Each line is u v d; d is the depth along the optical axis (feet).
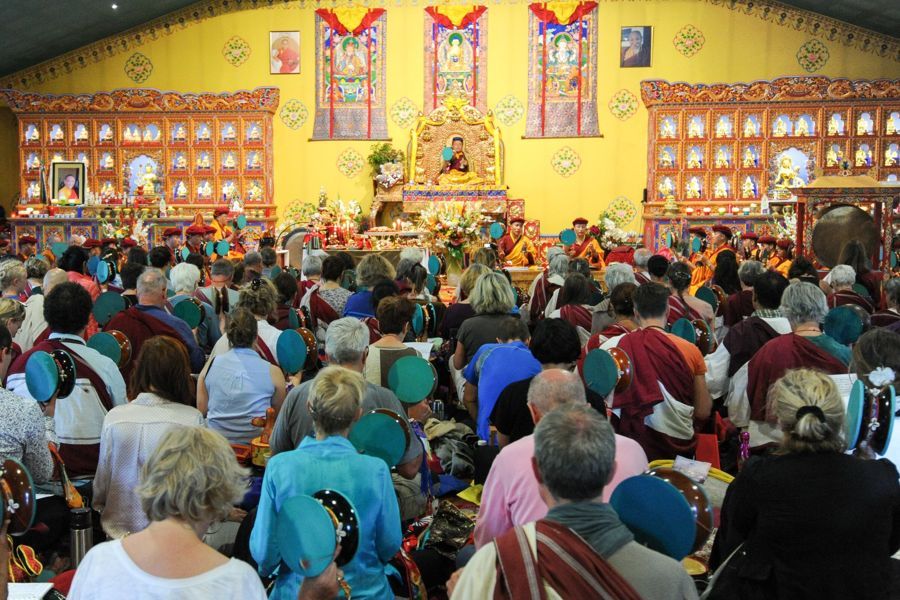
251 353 17.88
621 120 70.13
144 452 14.40
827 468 10.16
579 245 52.24
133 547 8.58
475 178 68.95
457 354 22.00
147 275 21.43
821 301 17.40
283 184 71.41
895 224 58.13
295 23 70.90
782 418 10.62
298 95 71.20
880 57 67.97
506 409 15.52
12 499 10.54
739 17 69.10
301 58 71.00
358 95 71.00
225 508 8.95
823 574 9.95
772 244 48.88
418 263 30.25
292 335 18.08
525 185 70.64
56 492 16.78
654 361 17.12
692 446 17.56
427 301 28.81
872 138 66.54
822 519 9.92
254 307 20.80
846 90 66.44
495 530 11.62
